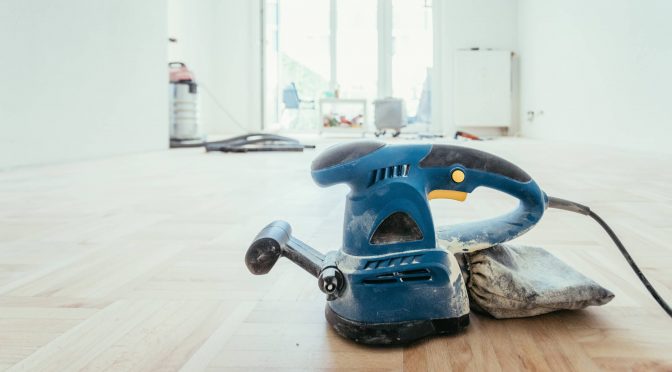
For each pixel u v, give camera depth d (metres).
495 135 7.00
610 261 0.80
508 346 0.50
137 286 0.70
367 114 6.95
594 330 0.54
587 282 0.58
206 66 7.02
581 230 1.04
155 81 4.15
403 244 0.52
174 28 6.03
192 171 2.45
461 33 6.89
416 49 7.21
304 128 7.67
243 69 7.19
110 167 2.67
